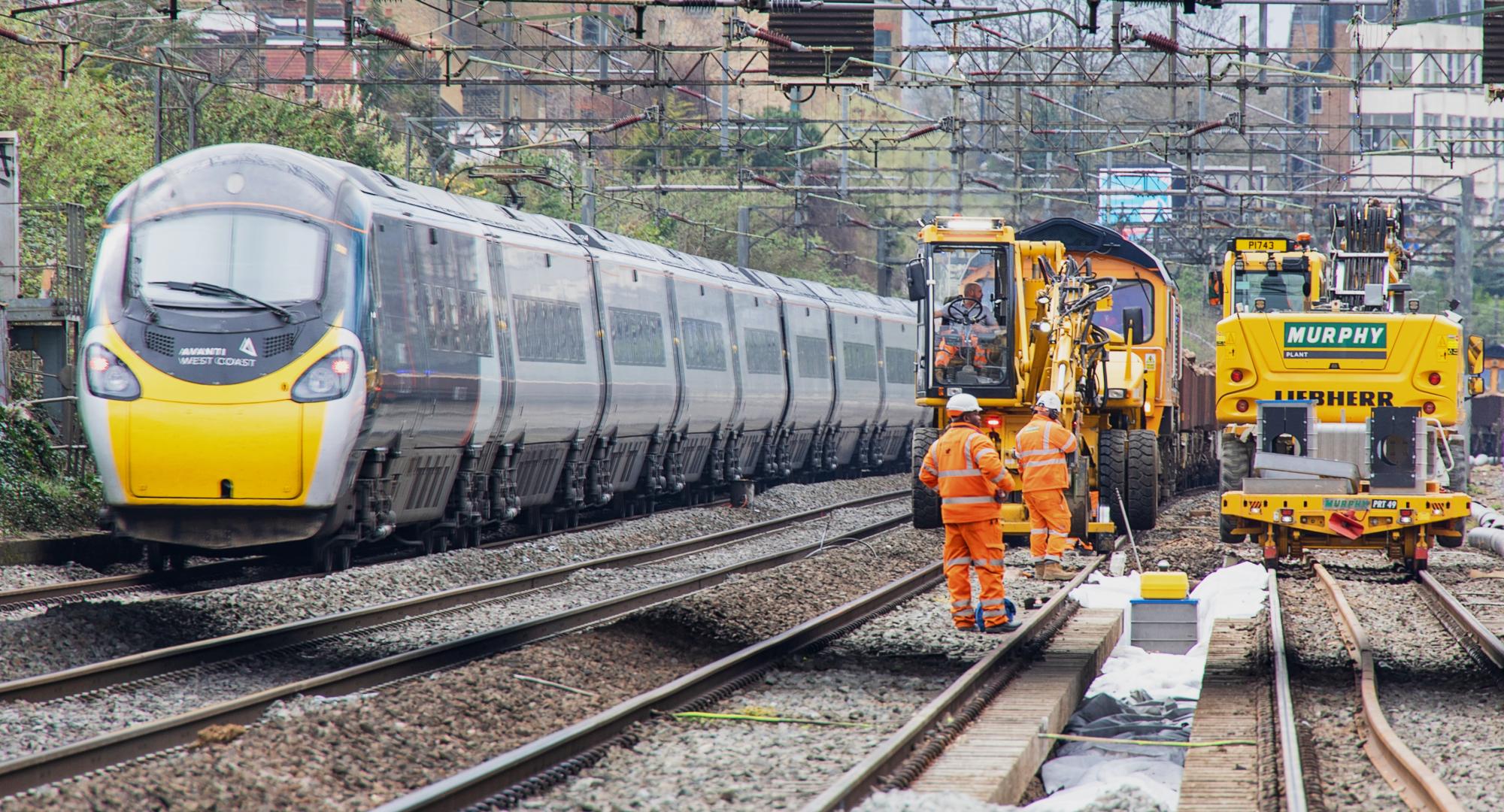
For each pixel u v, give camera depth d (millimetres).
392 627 52594
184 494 58719
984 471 52250
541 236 82188
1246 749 35438
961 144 136125
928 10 92312
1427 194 189250
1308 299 97312
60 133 127750
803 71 81938
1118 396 84125
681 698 39375
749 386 115312
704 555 80938
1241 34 107250
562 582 66312
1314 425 67562
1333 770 33594
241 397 58562
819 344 134875
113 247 60312
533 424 79500
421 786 31094
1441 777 33188
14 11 88688
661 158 143375
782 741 35656
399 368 63562
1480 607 60656
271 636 46906
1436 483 64750
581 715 38844
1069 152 132375
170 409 58375
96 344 59156
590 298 87438
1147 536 87562
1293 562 74688
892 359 157750
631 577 69688
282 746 31047
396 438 64375
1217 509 107375
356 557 72125
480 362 72125
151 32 151875
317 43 106062
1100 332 80250
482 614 56875
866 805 28438
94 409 58688
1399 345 70562
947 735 35562
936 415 84438
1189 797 30969
